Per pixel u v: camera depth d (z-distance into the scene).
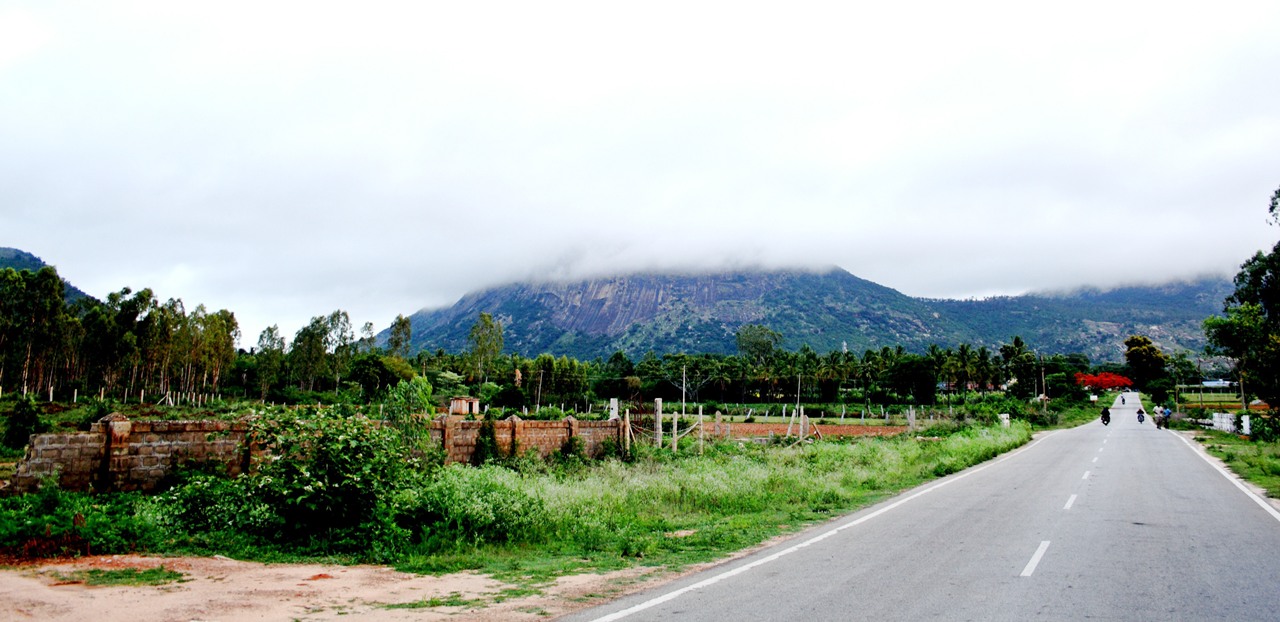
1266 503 15.35
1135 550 10.09
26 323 62.84
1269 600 7.30
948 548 10.45
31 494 12.02
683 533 12.70
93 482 13.50
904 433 49.25
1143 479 20.61
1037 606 7.10
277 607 7.10
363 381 77.00
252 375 92.31
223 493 11.66
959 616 6.76
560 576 8.88
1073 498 16.42
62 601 6.96
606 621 6.66
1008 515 13.88
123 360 66.19
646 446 33.19
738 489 16.97
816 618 6.72
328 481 10.59
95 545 9.23
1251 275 41.97
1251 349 40.84
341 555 9.97
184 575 8.34
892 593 7.70
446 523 11.00
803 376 111.62
